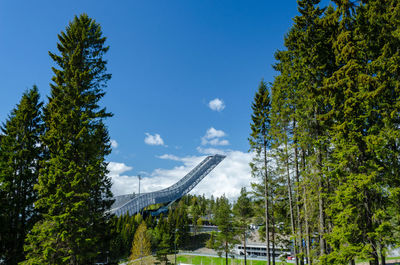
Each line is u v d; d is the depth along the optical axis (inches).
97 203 871.1
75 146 639.1
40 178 594.6
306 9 643.5
